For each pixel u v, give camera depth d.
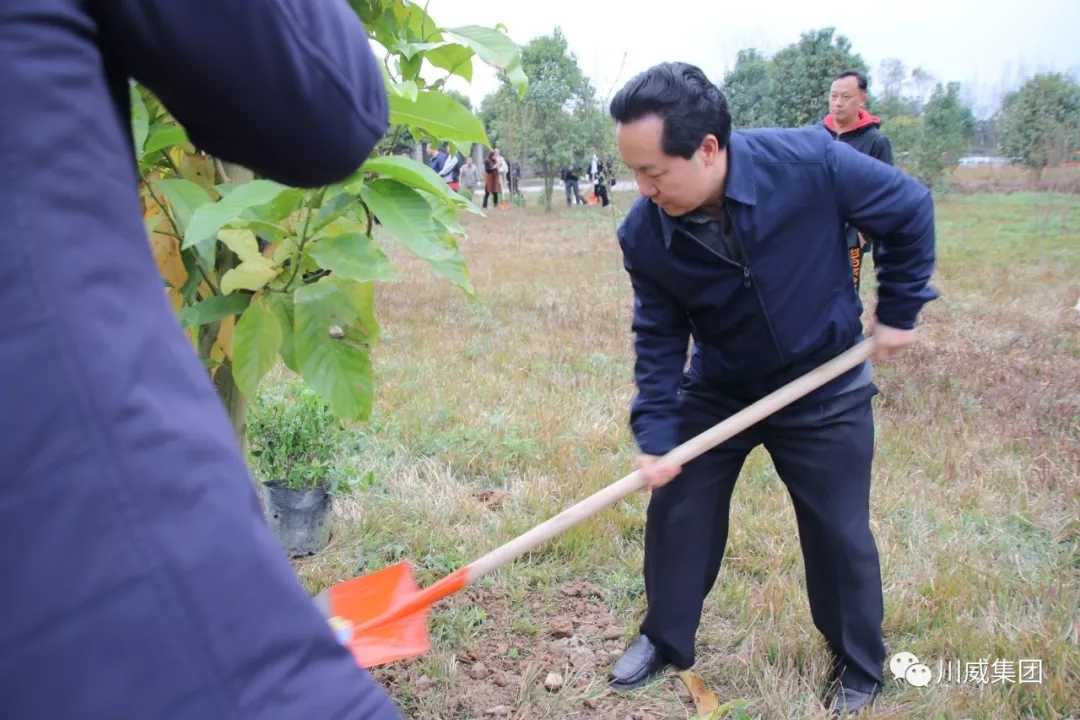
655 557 2.75
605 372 6.05
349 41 1.01
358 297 2.15
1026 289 9.16
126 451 0.79
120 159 0.87
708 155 2.13
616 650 3.03
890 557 3.46
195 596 0.81
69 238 0.80
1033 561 3.55
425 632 2.28
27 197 0.79
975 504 4.02
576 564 3.49
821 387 2.50
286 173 1.04
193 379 0.88
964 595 3.20
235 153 1.02
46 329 0.78
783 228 2.28
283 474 3.65
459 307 8.50
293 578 0.91
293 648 0.86
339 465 4.12
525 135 21.41
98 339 0.80
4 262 0.78
